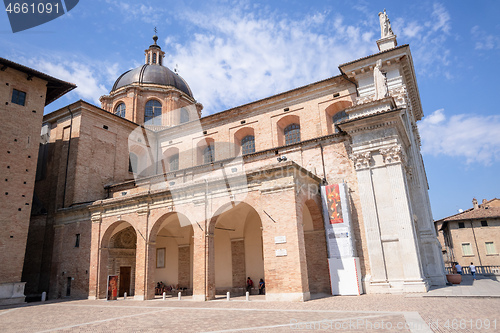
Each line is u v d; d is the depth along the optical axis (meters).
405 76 25.56
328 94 27.45
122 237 27.73
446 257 55.12
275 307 15.44
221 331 10.19
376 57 24.38
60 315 16.33
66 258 27.23
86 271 25.69
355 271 19.23
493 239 44.22
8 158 25.17
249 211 25.69
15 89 26.72
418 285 17.94
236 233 26.50
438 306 13.23
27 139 26.58
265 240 18.72
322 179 23.09
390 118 20.34
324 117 27.19
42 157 32.91
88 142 31.19
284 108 29.36
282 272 17.86
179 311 15.73
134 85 40.34
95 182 31.05
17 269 24.12
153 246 23.19
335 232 20.39
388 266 19.11
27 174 26.06
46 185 31.66
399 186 19.67
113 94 41.03
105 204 25.50
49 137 33.28
